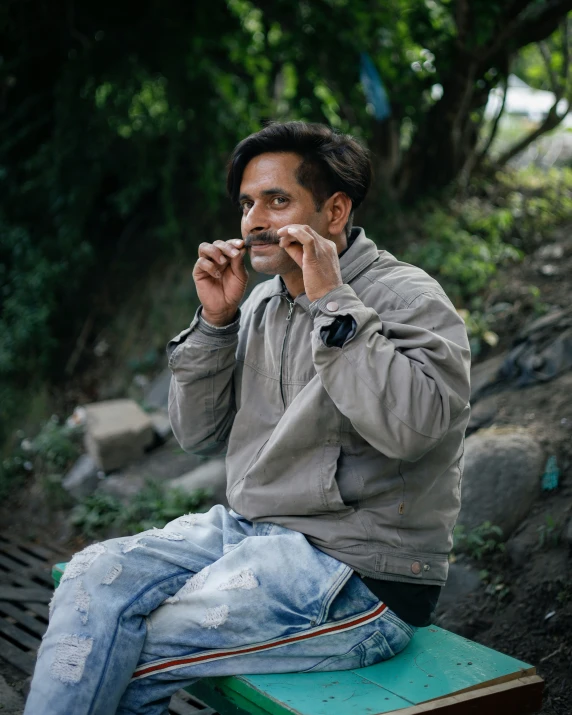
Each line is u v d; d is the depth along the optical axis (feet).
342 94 19.69
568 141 24.34
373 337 6.22
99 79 20.40
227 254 7.18
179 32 20.29
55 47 21.26
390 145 19.90
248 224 6.99
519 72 24.32
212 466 15.14
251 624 6.37
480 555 10.82
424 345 6.30
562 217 18.74
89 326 20.52
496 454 11.78
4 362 19.03
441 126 19.39
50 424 18.01
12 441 18.52
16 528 15.78
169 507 14.29
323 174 6.91
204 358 7.45
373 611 6.58
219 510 7.44
